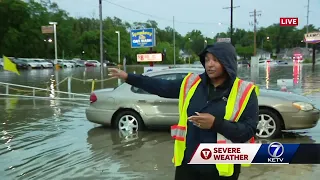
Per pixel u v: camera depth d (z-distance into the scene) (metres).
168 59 90.38
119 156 5.64
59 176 4.76
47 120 8.91
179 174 2.46
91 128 7.81
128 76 2.55
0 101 12.83
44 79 28.17
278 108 6.52
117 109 7.34
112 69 2.58
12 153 5.89
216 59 2.29
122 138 6.82
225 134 2.17
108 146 6.25
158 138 6.79
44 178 4.69
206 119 2.12
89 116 7.61
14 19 79.00
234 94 2.31
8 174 4.86
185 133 2.41
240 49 102.38
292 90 15.73
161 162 5.30
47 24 87.94
